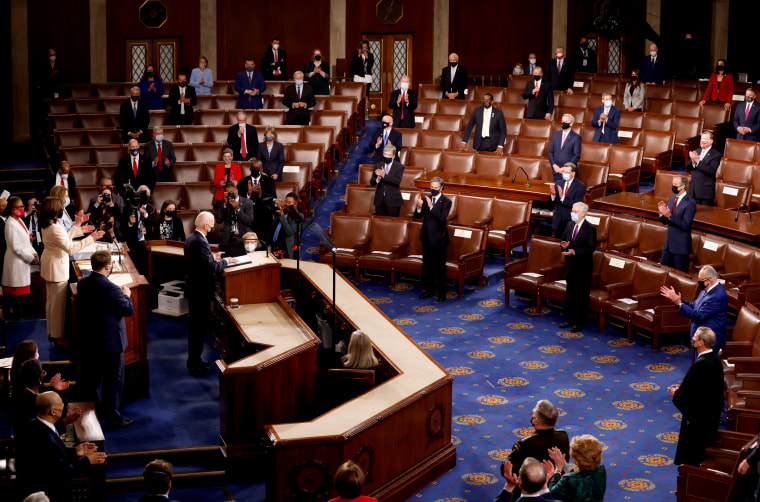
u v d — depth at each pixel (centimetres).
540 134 1730
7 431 862
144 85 1948
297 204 1446
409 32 2362
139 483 815
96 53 2186
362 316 998
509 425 939
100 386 902
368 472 772
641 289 1172
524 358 1103
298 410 880
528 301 1281
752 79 2566
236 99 1919
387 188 1411
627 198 1427
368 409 786
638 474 841
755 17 2544
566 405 980
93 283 859
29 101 2069
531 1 2403
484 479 841
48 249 988
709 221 1277
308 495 745
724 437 804
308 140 1703
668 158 1662
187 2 2252
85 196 1443
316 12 2316
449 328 1195
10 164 1845
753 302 1109
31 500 558
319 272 1128
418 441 827
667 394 1005
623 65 2503
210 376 1019
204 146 1616
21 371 695
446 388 855
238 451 843
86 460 709
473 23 2386
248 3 2294
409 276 1364
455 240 1335
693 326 980
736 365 929
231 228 1208
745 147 1571
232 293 996
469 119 1683
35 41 2106
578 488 613
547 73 1989
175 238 1270
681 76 2353
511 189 1445
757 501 688
